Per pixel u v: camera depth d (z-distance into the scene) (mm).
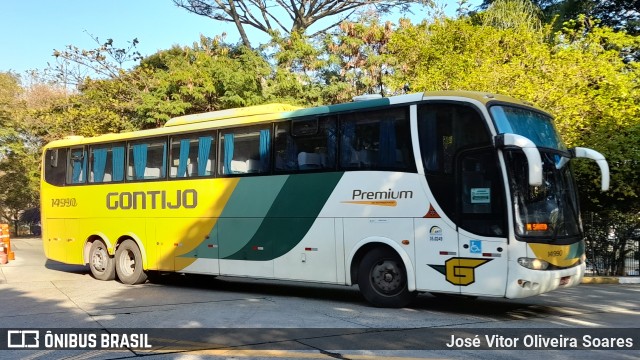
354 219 9797
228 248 11516
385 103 9680
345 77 20453
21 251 24047
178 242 12367
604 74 14398
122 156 13766
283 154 10891
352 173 9906
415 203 9164
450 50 17234
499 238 8375
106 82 24047
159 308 9703
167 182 12688
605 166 9078
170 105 20891
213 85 20688
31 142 35562
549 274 8344
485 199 8570
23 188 39031
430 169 9094
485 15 19078
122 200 13586
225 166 11742
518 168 8531
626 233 15312
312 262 10273
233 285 13508
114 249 13727
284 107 11602
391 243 9344
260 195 11094
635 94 14500
